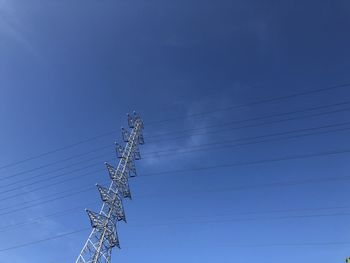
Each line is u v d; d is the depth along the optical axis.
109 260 66.94
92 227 68.06
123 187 74.25
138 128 82.00
